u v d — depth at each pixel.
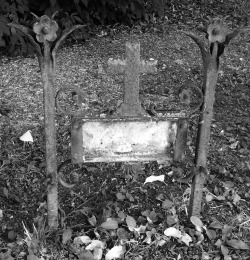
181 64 3.28
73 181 1.94
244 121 2.63
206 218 1.89
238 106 2.79
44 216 1.87
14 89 2.87
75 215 1.90
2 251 1.73
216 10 4.35
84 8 3.63
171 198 2.01
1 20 3.04
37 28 1.40
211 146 2.38
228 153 2.34
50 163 1.62
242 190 2.08
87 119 1.57
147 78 3.06
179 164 2.20
